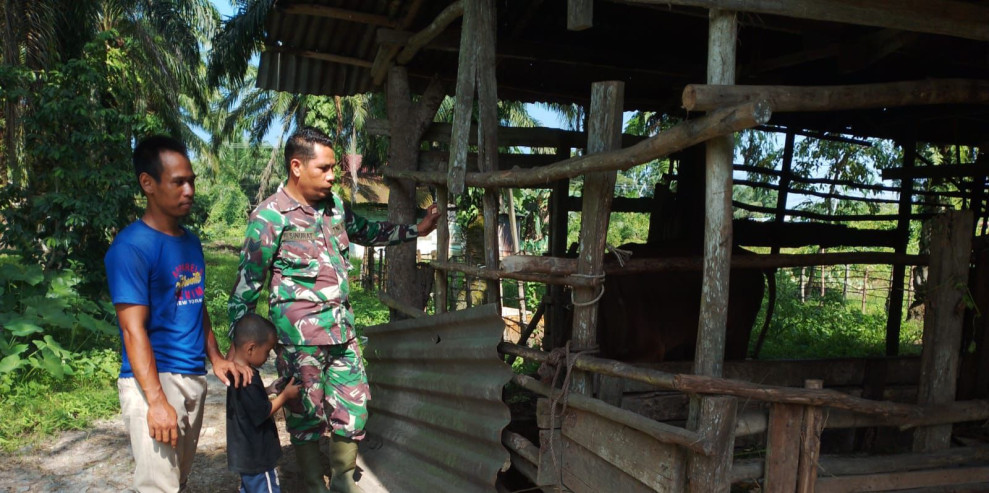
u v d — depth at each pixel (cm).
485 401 321
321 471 358
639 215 2127
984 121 654
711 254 238
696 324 454
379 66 557
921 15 250
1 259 1022
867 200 746
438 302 449
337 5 498
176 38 1614
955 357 293
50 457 449
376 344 462
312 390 343
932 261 294
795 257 398
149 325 258
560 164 304
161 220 261
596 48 566
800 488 252
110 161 830
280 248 340
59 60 1096
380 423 443
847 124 694
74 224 758
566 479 313
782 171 715
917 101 249
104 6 1476
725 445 237
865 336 904
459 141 402
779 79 570
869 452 365
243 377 299
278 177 3175
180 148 259
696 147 629
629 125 1251
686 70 575
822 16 238
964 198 698
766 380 378
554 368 318
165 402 248
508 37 547
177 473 264
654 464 251
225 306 1077
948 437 296
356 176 2247
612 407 273
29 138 785
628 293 446
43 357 594
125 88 988
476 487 326
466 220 1478
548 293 549
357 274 1869
